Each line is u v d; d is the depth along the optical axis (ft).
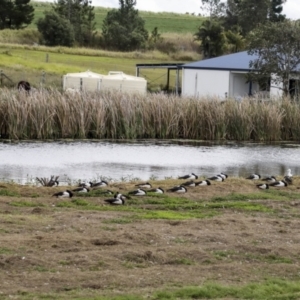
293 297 43.04
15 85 208.33
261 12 375.86
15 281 43.88
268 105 160.25
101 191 75.10
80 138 146.92
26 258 47.98
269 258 52.08
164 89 244.01
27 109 143.02
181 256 50.96
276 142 155.63
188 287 43.57
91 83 201.98
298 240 57.16
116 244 53.21
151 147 137.49
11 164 108.17
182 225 60.44
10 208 65.26
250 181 87.10
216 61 225.76
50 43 329.11
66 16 350.64
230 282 45.98
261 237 57.36
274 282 46.14
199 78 221.05
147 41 354.54
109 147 134.72
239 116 156.76
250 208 69.87
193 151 133.90
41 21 333.21
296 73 197.06
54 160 114.52
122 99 152.15
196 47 356.38
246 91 219.61
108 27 352.49
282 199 76.07
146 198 72.79
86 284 43.88
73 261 48.16
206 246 53.98
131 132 150.71
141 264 48.83
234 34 337.31
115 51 337.31
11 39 321.93
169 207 69.31
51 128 144.77
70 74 203.92
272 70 196.95
